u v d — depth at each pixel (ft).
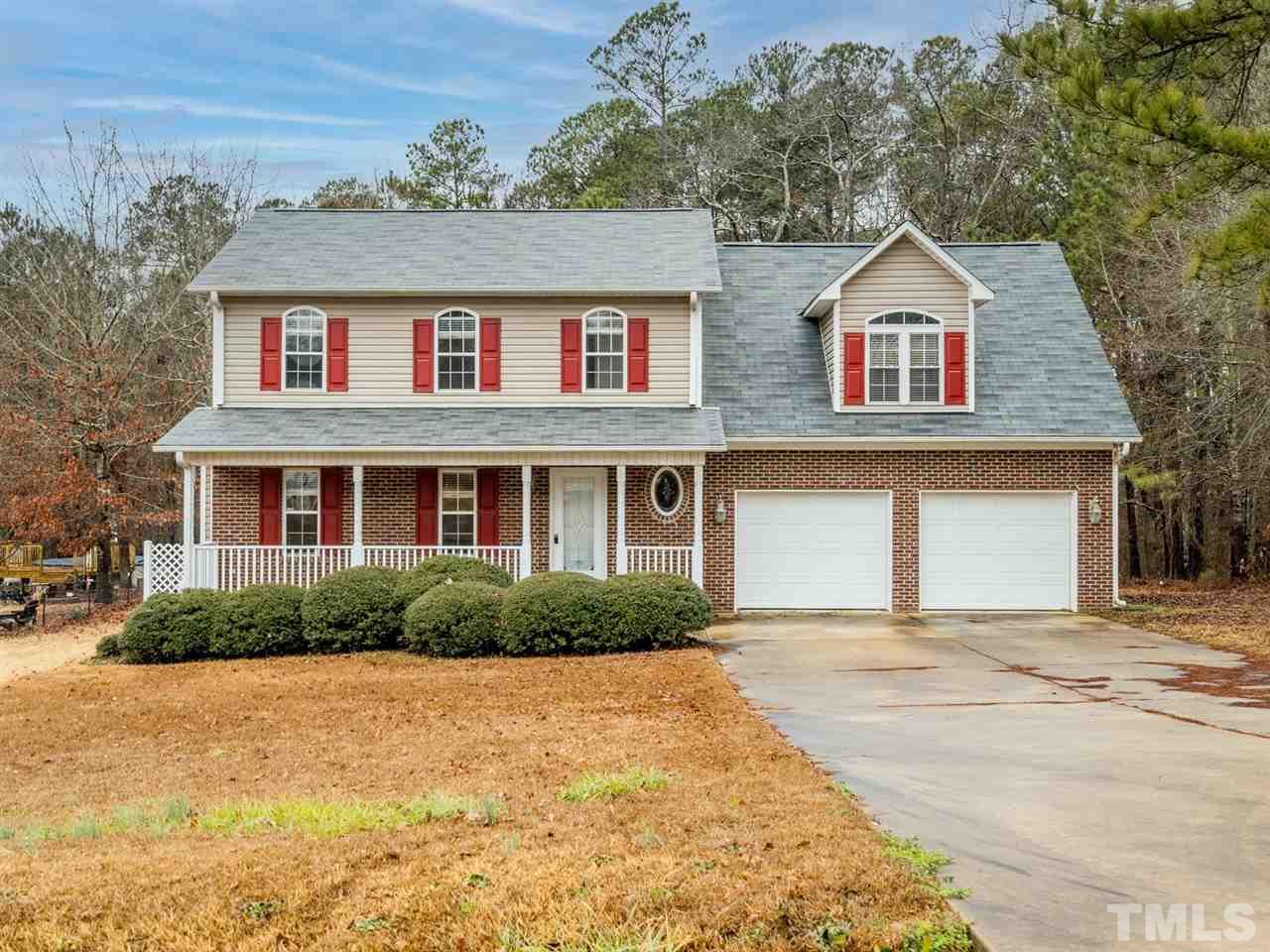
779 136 141.28
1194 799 25.36
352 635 58.85
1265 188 47.88
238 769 32.94
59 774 33.09
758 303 80.38
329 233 78.43
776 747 32.45
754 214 143.54
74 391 93.04
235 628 58.34
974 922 17.57
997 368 74.69
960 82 134.41
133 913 18.94
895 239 72.33
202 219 119.65
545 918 18.22
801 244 85.35
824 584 72.02
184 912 18.94
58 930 18.17
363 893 19.63
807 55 145.59
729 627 65.82
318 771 32.07
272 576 69.36
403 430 68.80
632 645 57.67
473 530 72.54
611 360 73.46
